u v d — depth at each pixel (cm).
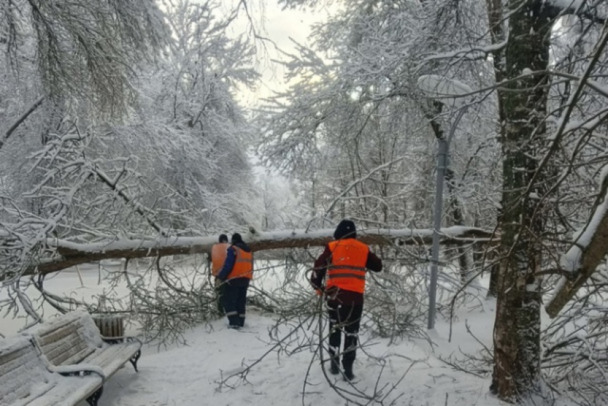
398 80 887
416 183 1045
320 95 1073
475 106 765
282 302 813
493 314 804
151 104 1500
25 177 1061
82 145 725
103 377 393
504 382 418
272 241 807
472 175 973
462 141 1054
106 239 752
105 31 706
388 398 426
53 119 962
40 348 384
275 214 1839
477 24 827
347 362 467
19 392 332
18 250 652
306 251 852
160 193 1296
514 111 414
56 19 659
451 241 792
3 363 331
